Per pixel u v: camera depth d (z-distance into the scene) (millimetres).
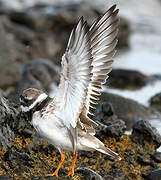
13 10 31766
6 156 10031
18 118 11125
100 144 9570
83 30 8211
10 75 21484
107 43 9070
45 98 9508
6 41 22281
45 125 9172
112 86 21906
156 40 32688
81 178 9812
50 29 30594
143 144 12453
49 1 35812
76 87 8500
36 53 27234
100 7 32969
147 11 40094
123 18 31891
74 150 9094
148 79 22875
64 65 8297
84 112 9539
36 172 10047
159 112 16922
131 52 29766
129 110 15992
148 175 11039
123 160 11617
